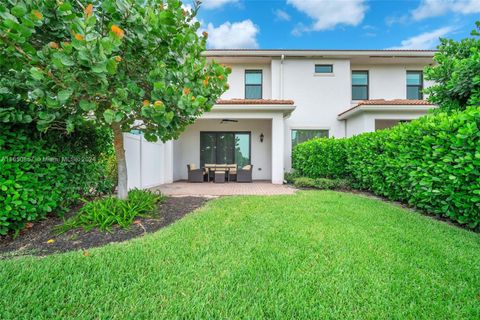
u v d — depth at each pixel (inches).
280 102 381.1
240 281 86.0
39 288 79.5
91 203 159.0
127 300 74.9
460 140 138.7
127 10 111.0
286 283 84.9
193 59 143.5
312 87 479.2
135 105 137.6
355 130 435.5
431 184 163.3
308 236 128.9
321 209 186.7
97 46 92.7
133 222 148.2
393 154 220.1
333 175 340.5
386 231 137.9
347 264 98.7
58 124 144.0
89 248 114.0
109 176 239.1
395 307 73.7
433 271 94.1
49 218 156.9
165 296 77.4
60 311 69.8
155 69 129.2
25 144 129.0
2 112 109.6
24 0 93.9
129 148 259.3
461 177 142.6
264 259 102.0
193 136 505.4
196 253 106.9
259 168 506.3
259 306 72.9
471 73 170.9
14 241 122.6
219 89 161.9
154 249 110.0
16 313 68.5
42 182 139.7
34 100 112.7
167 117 120.7
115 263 96.3
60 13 101.2
